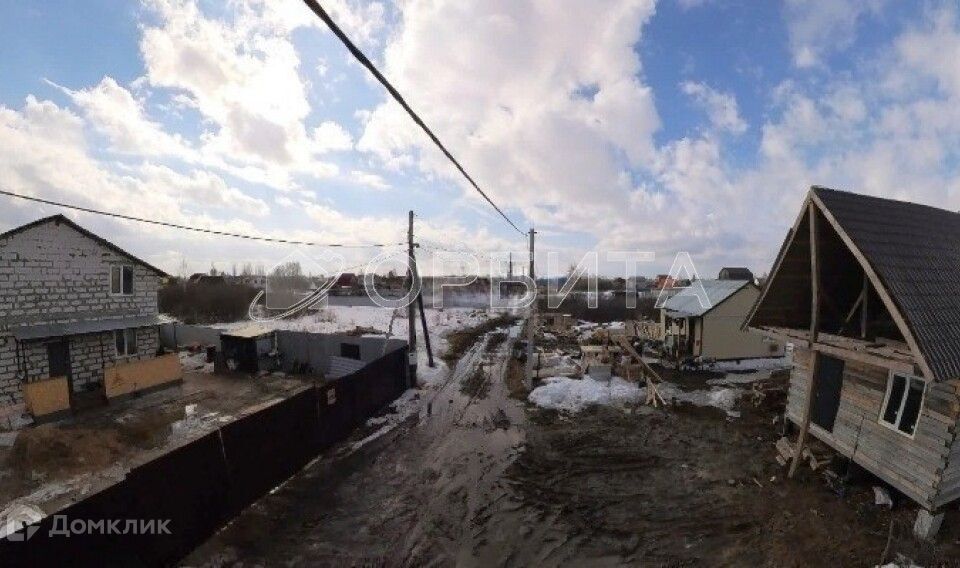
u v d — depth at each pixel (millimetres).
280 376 18312
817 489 8359
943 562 6273
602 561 6504
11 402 13359
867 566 6199
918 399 7180
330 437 10742
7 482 8938
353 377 11922
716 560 6453
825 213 7590
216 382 17328
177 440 11359
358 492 8547
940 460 6703
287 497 8359
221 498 7406
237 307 38219
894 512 7445
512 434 11562
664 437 11211
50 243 14430
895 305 6332
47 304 14375
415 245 17531
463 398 14859
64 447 10250
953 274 7371
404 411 13477
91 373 15508
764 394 13500
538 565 6434
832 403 9047
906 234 7738
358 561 6543
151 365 15766
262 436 8438
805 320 10383
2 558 4492
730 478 8930
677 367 18594
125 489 5781
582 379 16328
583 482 8914
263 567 6387
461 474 9289
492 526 7410
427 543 6965
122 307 16594
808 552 6543
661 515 7680
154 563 6145
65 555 5051
